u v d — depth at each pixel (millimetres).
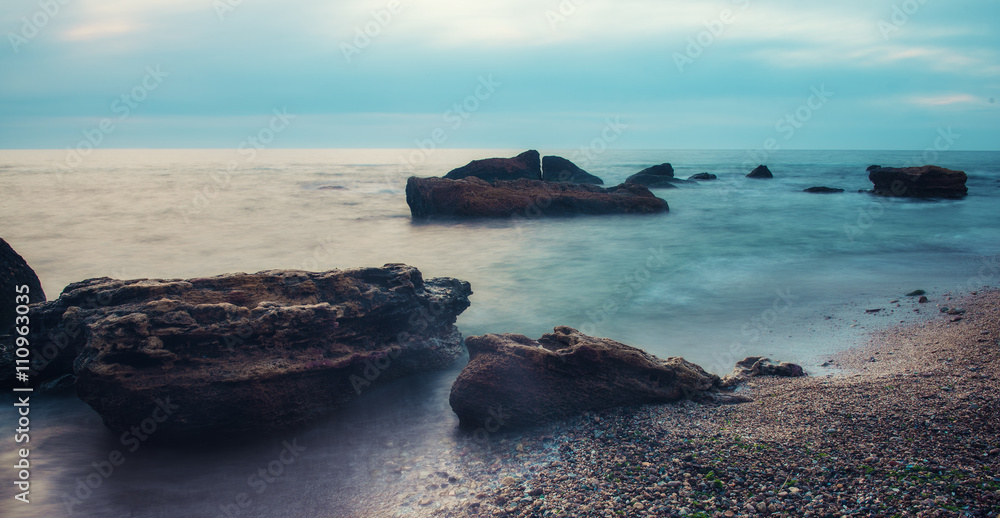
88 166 105812
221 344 9570
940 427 7738
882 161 122438
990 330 11938
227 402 9273
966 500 6086
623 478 7375
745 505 6461
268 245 27312
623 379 9828
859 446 7480
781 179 66438
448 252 25453
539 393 9555
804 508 6285
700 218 34438
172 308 9539
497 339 10180
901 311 14547
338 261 23641
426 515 7133
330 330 10477
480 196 35812
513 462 8320
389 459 8781
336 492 7930
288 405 9734
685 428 8672
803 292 17219
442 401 10844
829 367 11266
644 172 61594
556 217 35656
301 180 71062
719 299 16984
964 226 29812
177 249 26094
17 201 44594
